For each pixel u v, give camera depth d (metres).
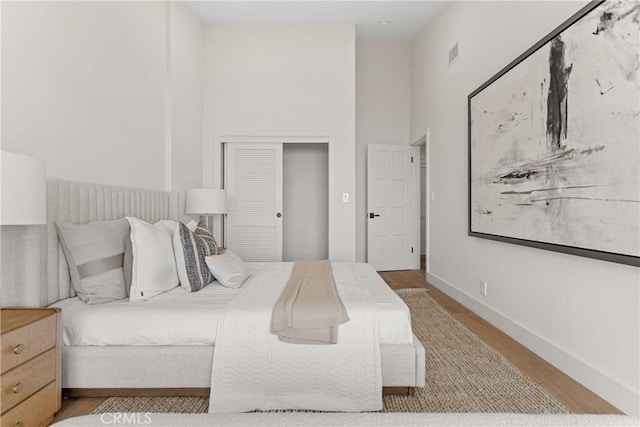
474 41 3.44
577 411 1.80
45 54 2.14
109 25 2.75
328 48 4.67
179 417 0.62
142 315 1.89
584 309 2.05
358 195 5.68
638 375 1.72
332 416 0.62
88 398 1.89
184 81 4.07
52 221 2.09
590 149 1.94
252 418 0.61
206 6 4.16
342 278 2.63
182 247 2.43
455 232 3.90
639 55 1.65
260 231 4.80
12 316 1.60
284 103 4.66
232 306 1.96
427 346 2.62
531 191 2.47
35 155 2.08
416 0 4.06
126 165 3.00
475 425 0.60
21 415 1.46
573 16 2.05
